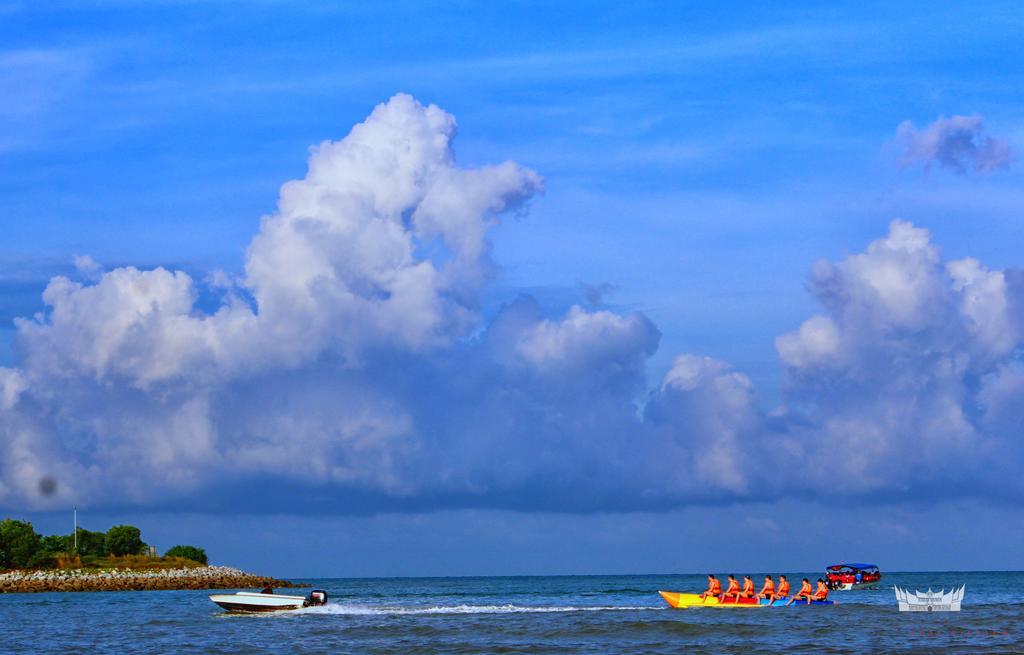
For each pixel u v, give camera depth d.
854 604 98.00
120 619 93.69
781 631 69.44
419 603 124.44
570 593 173.38
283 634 72.56
